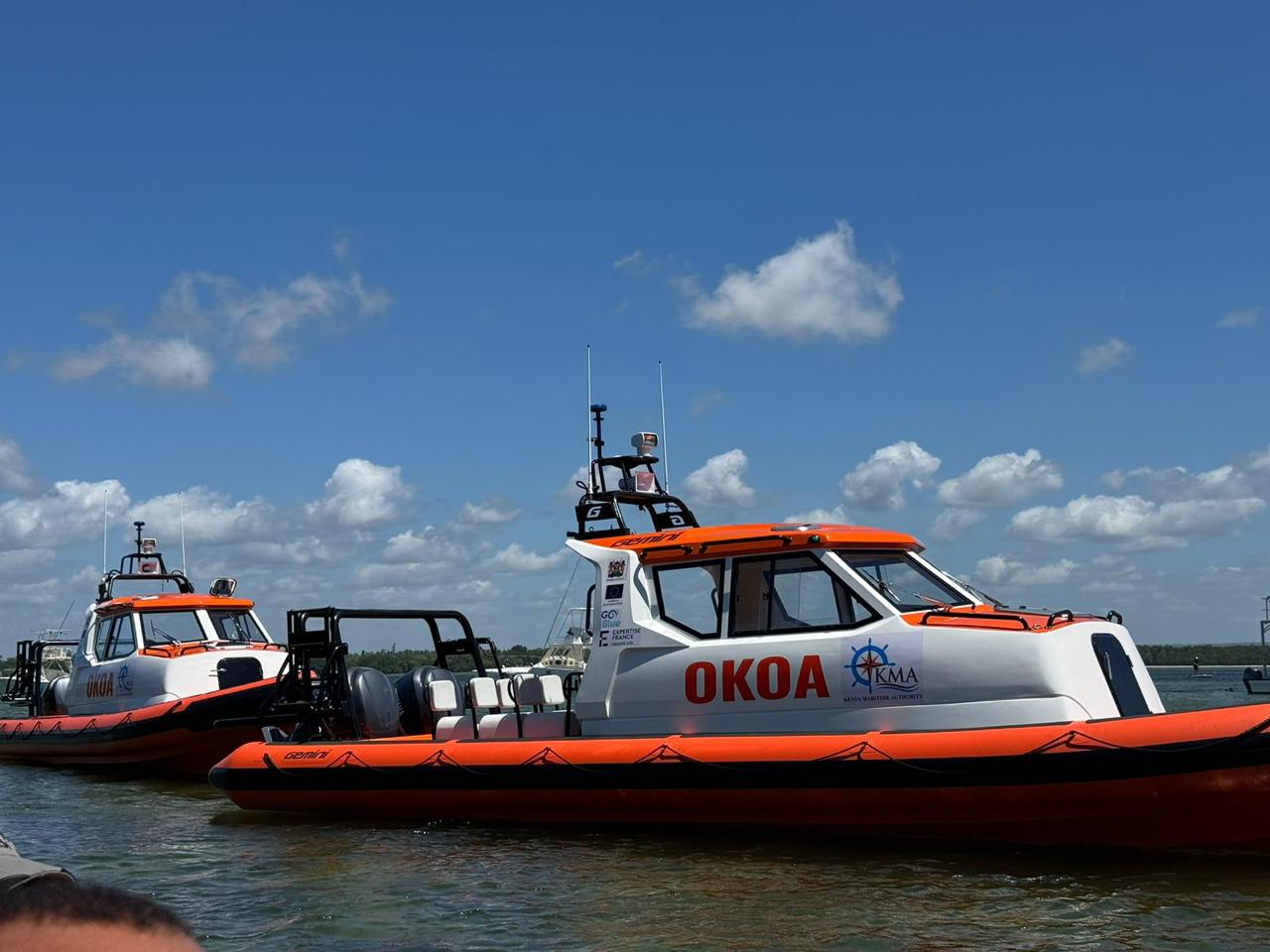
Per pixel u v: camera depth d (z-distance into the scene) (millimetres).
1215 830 7254
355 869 8148
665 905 6750
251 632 18188
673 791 8680
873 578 8906
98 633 18109
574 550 10031
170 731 15203
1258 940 5801
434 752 9875
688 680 9102
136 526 19875
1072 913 6340
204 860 8766
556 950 5938
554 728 10312
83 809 12352
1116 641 8539
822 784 8117
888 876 7309
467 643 12859
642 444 11023
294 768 10523
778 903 6699
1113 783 7242
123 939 625
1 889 693
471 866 8102
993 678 7914
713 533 9453
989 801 7641
